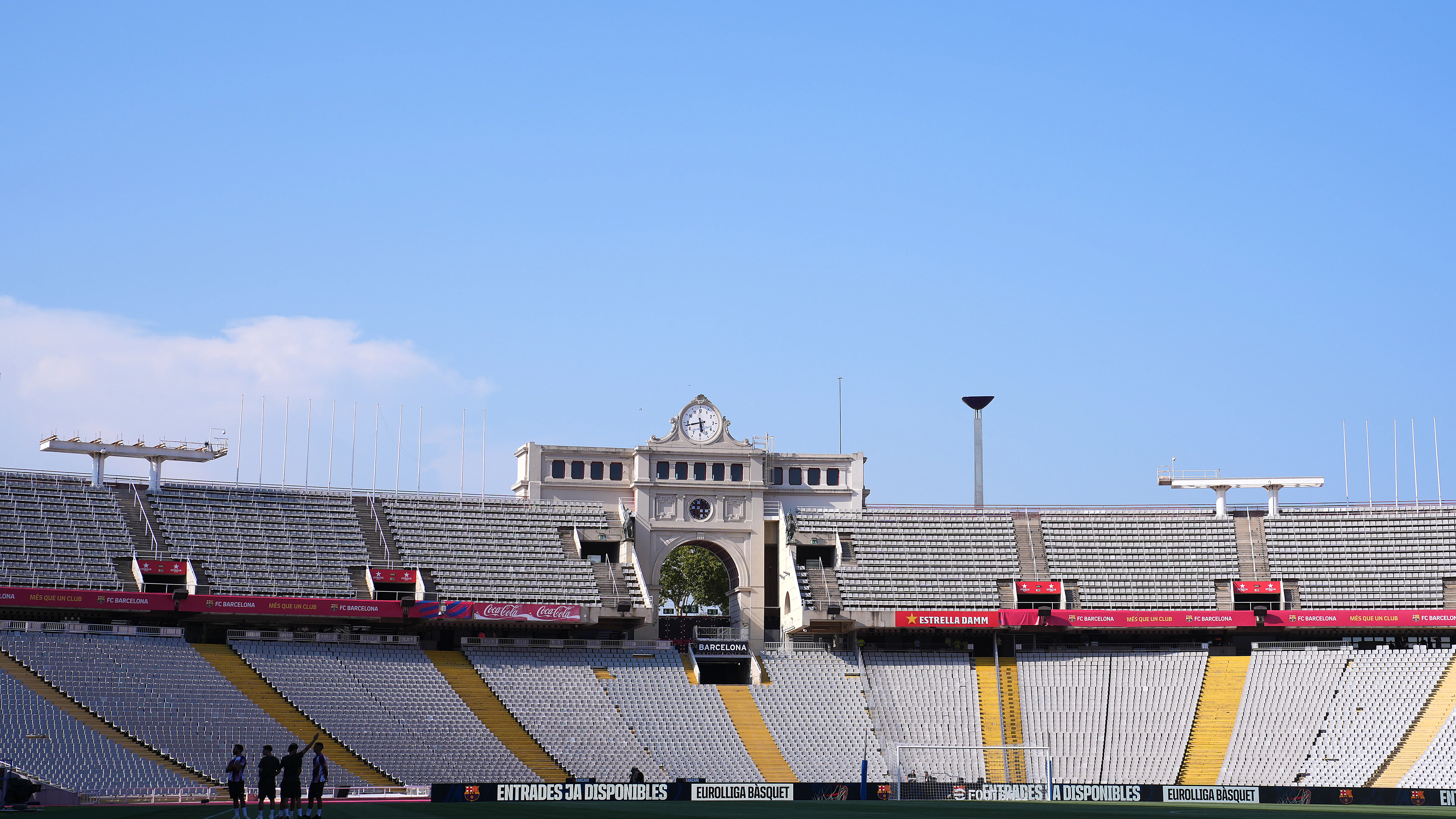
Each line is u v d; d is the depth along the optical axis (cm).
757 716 11600
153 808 7425
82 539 11294
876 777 10944
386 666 11350
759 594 13200
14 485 11475
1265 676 11900
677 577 18700
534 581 12406
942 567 12975
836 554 12988
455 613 11675
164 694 10212
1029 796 10231
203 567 11494
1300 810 8506
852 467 13700
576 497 13250
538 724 11100
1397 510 13300
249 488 12325
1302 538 13088
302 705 10600
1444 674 11581
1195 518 13388
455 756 10475
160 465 12069
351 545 12194
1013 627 12300
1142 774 11125
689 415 13475
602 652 12144
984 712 11812
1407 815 7875
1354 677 11725
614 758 10831
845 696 11931
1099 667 12250
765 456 13512
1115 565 13000
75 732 9406
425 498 12850
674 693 11744
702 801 9569
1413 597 12456
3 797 6850
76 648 10325
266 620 11781
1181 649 12706
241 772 5738
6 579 10712
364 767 10081
